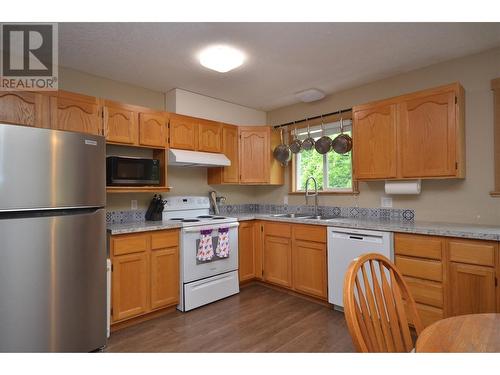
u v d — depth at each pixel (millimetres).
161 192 3234
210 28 2039
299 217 3295
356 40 2227
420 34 2141
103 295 2098
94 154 2051
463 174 2383
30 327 1718
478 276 1944
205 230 2924
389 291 1119
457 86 2297
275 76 2939
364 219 2998
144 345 2150
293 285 3102
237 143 3719
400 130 2580
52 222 1811
